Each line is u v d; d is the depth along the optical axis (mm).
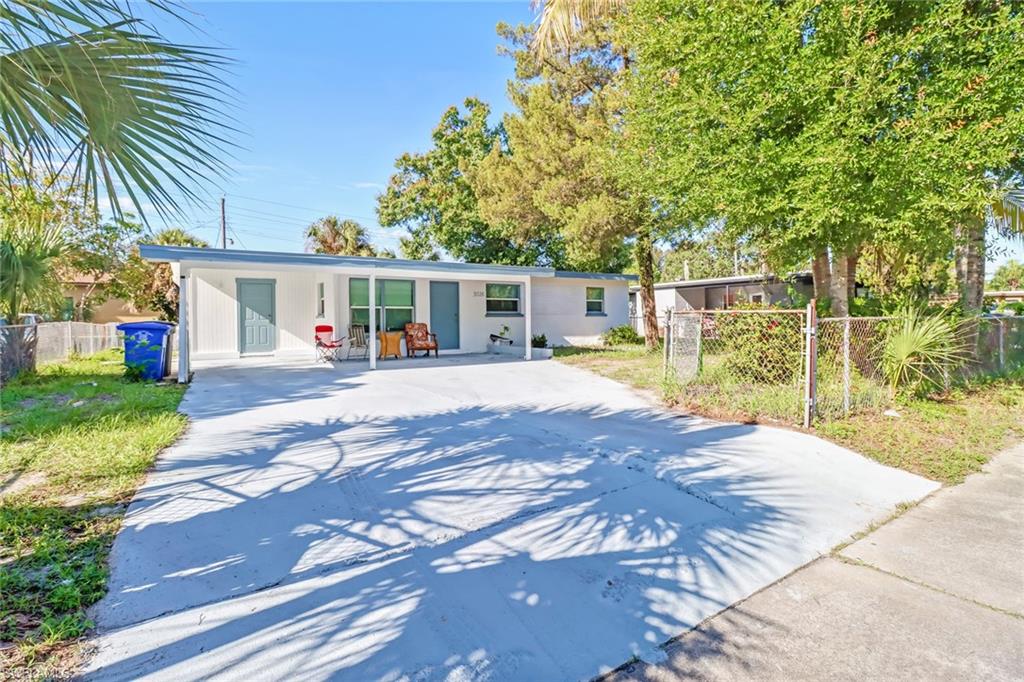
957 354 7664
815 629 2381
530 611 2459
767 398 6504
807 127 6191
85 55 2248
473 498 3807
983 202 5988
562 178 12734
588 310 18781
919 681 2039
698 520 3529
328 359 12320
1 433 5145
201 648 2133
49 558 2799
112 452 4641
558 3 9930
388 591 2582
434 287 14484
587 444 5234
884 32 6238
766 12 6418
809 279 17234
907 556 3113
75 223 14883
